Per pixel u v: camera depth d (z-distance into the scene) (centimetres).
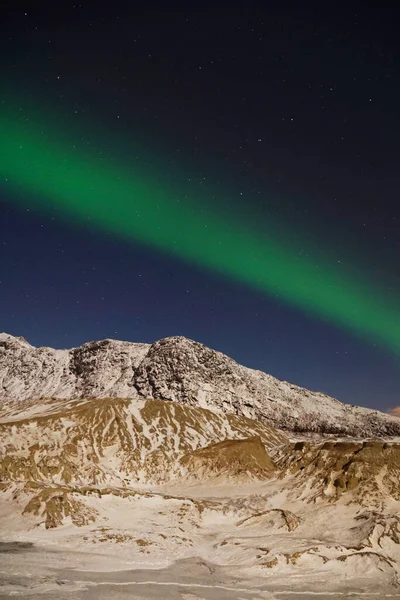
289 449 7344
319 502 5184
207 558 3706
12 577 2986
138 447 7300
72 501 4609
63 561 3381
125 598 2750
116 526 4331
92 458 6700
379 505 4881
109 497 4994
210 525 4681
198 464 6938
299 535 4303
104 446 7125
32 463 5847
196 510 4941
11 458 5741
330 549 3794
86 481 5950
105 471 6359
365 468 5512
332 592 3105
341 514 4800
